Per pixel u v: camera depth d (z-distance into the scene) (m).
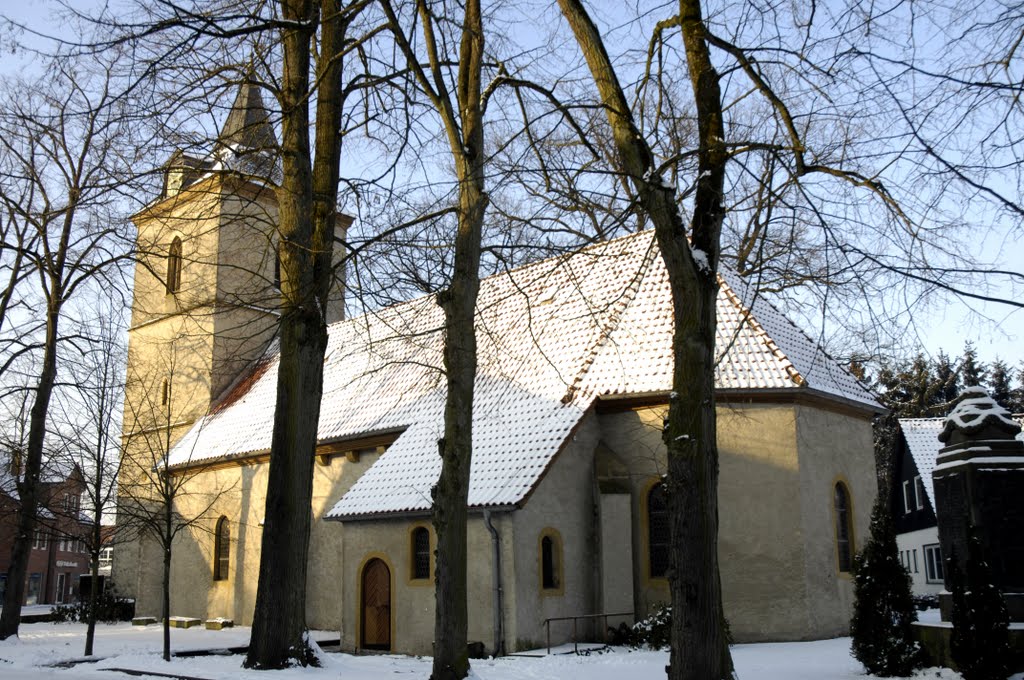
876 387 48.03
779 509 20.31
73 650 21.34
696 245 10.78
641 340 22.17
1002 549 13.81
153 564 34.25
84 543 20.38
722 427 20.75
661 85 11.77
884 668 13.69
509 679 14.04
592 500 21.36
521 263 13.61
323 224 15.98
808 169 10.23
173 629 29.83
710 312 10.52
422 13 13.34
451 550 11.92
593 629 20.58
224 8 14.02
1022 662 12.47
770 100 10.69
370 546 22.11
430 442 23.28
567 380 22.14
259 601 14.55
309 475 15.16
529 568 19.50
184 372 35.41
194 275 35.25
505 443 21.16
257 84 15.23
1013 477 14.03
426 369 26.44
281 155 16.23
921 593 38.19
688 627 9.66
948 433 14.96
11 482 34.25
